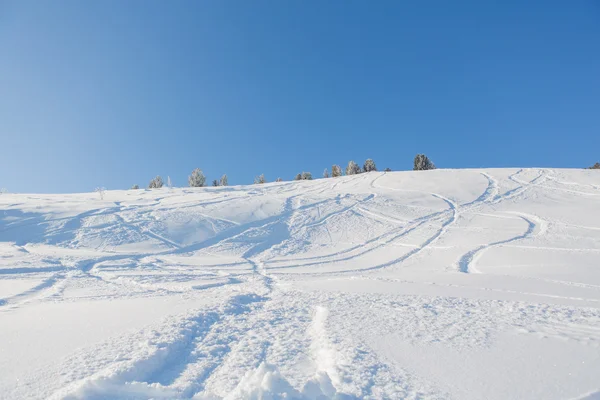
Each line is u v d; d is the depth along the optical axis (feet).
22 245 42.68
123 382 7.48
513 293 19.38
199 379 8.14
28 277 28.58
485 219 54.80
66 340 10.23
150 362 8.63
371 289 21.11
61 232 47.91
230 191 81.66
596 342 10.66
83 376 7.70
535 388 7.75
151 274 31.22
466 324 12.67
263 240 49.06
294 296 18.74
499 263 33.47
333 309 14.98
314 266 37.19
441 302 16.47
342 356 9.38
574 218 51.06
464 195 71.15
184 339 10.66
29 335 10.75
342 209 63.46
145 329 11.30
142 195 75.87
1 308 16.38
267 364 7.84
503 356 9.62
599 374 8.43
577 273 26.89
